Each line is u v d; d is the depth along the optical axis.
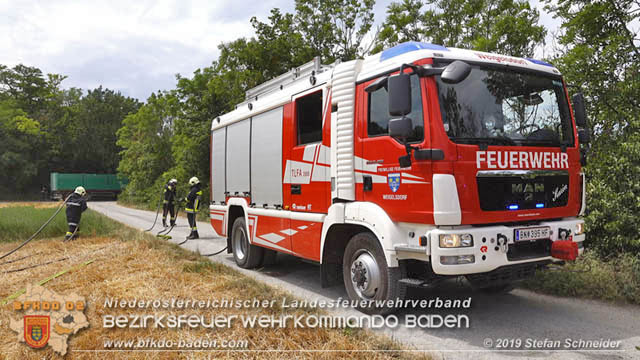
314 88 5.72
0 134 48.69
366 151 4.82
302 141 5.99
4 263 7.80
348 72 5.14
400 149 4.36
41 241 10.36
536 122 4.73
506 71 4.66
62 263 7.41
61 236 11.18
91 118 56.62
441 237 3.94
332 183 5.27
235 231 8.13
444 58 4.32
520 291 5.87
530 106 4.73
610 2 8.19
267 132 6.90
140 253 7.89
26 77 55.66
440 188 3.97
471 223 4.06
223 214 8.57
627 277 5.45
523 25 12.84
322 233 5.43
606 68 7.98
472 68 4.44
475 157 4.12
